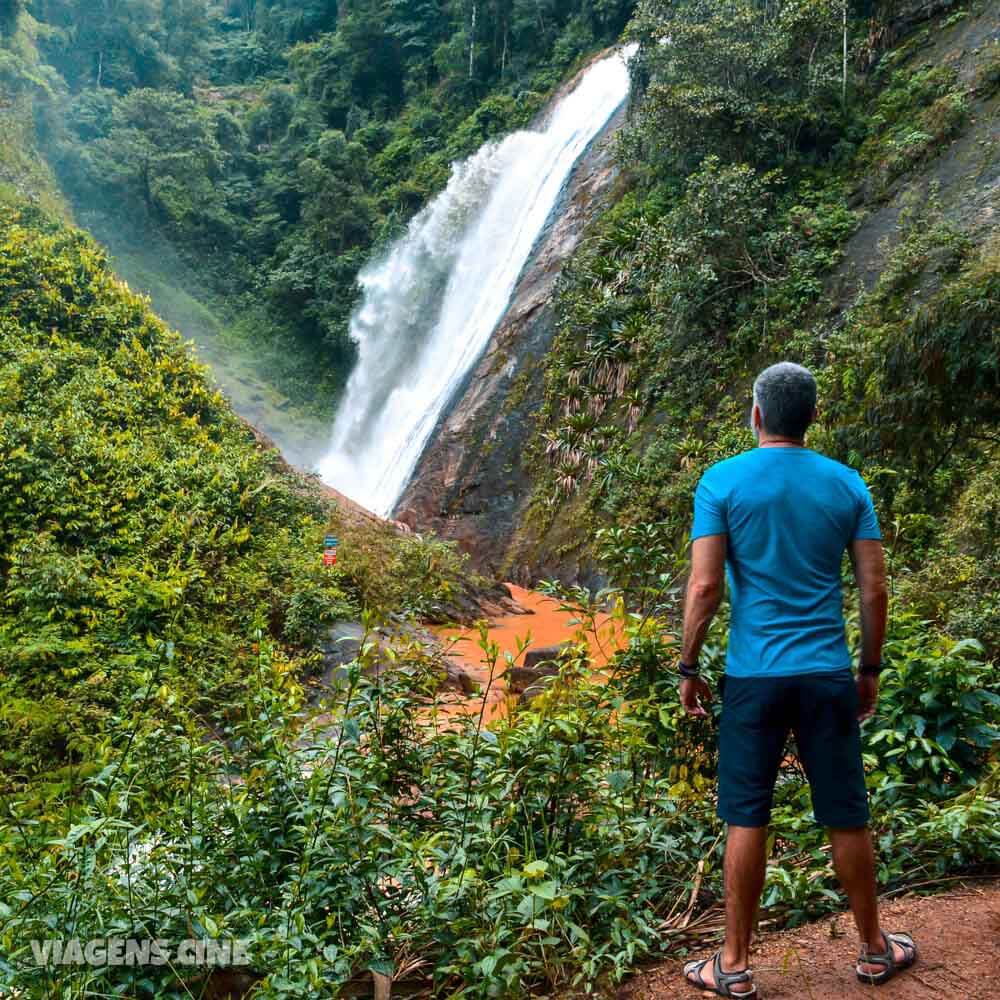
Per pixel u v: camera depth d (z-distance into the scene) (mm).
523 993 2984
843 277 21125
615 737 3783
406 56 58625
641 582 4285
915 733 3883
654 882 3537
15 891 3490
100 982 3062
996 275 7273
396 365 43500
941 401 7516
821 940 3129
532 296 32938
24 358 18609
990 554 9203
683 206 23562
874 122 24062
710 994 2793
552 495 25219
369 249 50344
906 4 25938
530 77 49500
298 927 3035
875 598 2822
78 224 46625
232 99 65562
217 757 4242
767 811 2746
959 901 3328
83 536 14289
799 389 2939
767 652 2750
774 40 24828
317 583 14586
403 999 3145
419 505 29656
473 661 13445
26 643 11289
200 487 16734
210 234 52688
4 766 8773
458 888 3104
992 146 20438
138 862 3596
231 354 48406
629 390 25062
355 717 3814
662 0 29422
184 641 11680
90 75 58344
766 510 2826
